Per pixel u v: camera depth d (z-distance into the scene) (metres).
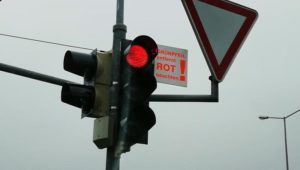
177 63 5.76
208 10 4.89
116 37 5.40
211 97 5.06
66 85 5.07
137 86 4.75
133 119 4.68
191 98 5.20
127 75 4.87
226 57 4.91
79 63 5.08
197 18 4.84
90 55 5.15
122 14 5.71
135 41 4.73
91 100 5.01
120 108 4.86
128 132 4.64
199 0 4.86
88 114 4.96
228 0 4.96
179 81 5.71
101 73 5.06
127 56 4.73
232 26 4.96
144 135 4.76
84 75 5.22
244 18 5.01
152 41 4.76
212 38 4.88
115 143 4.77
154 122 4.72
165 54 5.73
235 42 4.95
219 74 4.88
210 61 4.86
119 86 4.93
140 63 4.71
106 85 5.05
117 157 4.78
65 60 5.19
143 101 4.73
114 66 5.00
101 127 4.86
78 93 5.00
